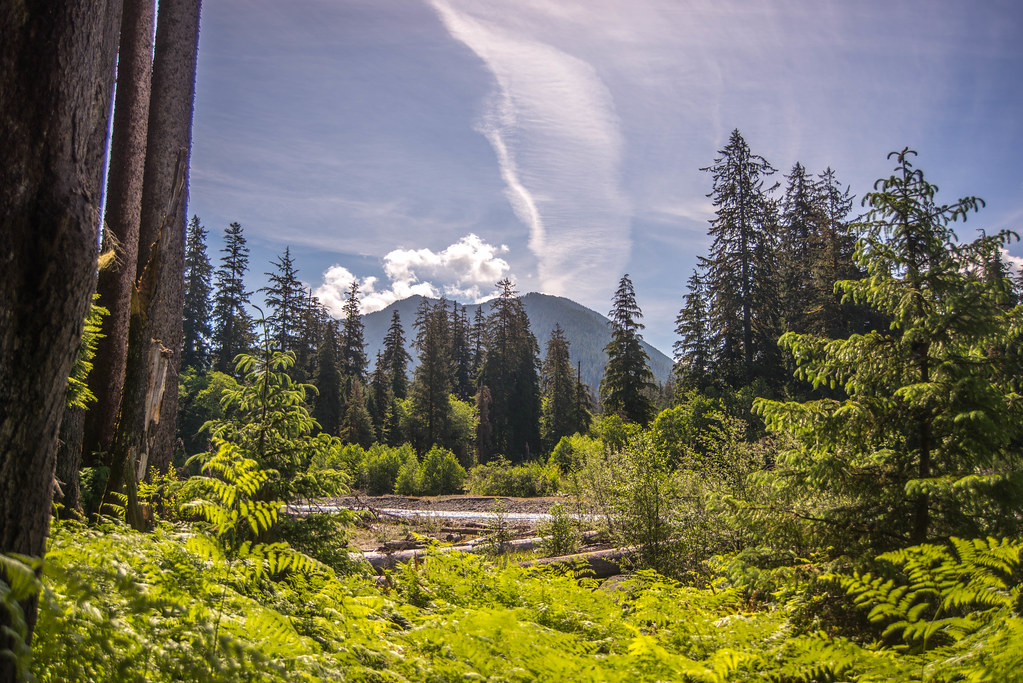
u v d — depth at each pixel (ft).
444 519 56.13
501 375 220.43
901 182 21.67
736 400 89.71
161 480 28.78
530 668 10.83
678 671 10.96
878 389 22.17
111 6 24.90
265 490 20.99
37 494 6.45
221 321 179.42
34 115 6.31
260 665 7.84
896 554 12.19
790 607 17.61
